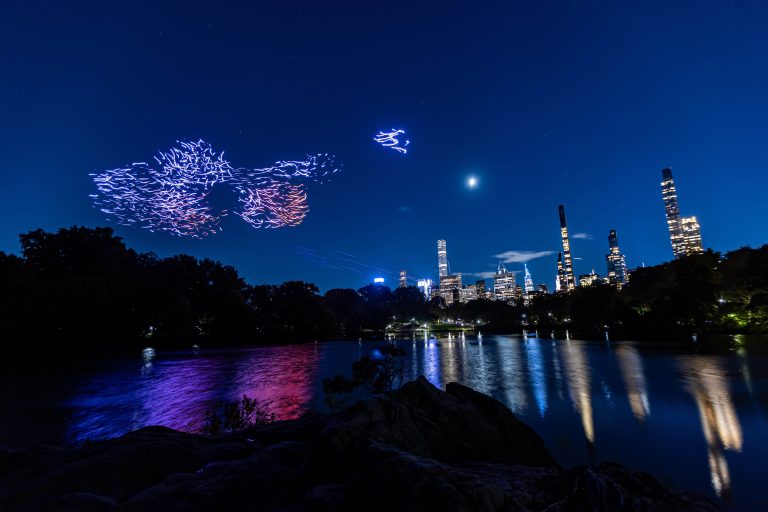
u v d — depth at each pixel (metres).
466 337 131.62
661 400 23.05
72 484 5.57
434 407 7.70
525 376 35.69
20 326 67.75
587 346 70.38
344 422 6.14
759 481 11.17
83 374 46.28
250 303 128.75
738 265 80.69
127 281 90.25
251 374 44.94
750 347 53.78
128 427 21.88
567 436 16.28
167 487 5.28
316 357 67.25
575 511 4.17
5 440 19.27
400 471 4.19
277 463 6.17
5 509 4.81
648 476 4.71
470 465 6.17
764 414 19.12
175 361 61.75
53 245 87.12
